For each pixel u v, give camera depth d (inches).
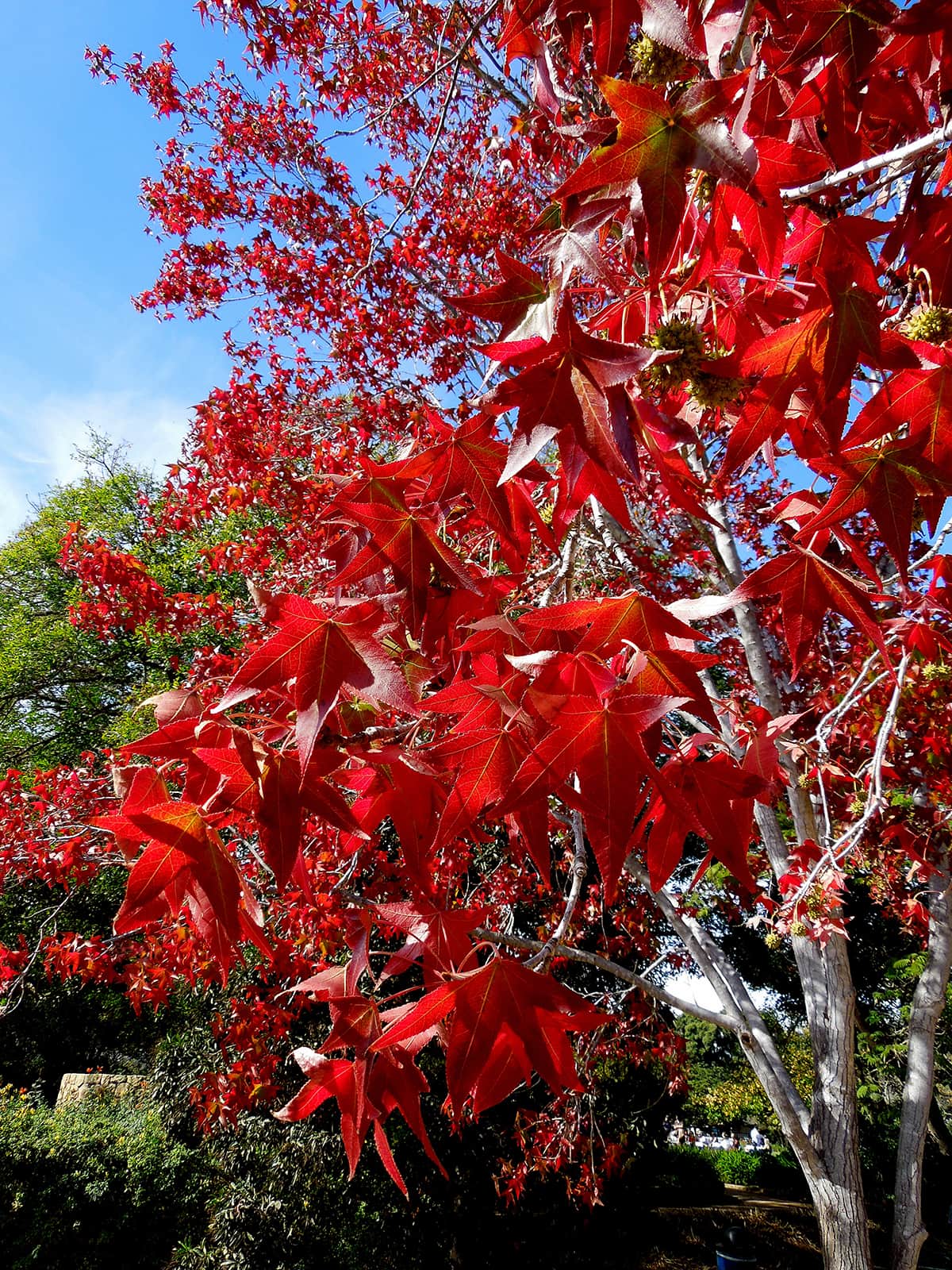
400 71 219.0
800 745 119.3
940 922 192.9
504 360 39.6
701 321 52.6
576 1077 47.5
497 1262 345.4
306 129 241.3
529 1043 46.2
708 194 46.4
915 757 154.4
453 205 233.0
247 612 235.1
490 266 217.5
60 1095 430.9
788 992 511.5
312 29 212.7
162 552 728.3
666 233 35.2
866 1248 155.0
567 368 39.8
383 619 49.4
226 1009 232.2
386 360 226.4
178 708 53.4
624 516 43.4
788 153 41.9
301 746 43.0
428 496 54.6
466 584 52.7
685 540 199.5
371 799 54.4
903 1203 178.2
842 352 43.2
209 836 47.9
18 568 842.2
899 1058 464.8
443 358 219.5
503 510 54.6
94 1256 312.7
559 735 38.5
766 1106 670.5
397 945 287.6
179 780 55.4
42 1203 318.3
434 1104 345.1
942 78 48.4
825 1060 169.2
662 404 60.7
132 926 47.8
